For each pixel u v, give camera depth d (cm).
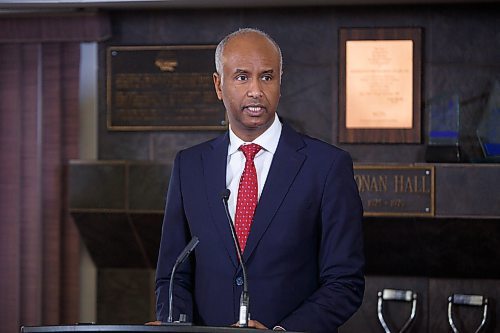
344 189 745
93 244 1570
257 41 719
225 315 729
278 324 701
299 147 760
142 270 1602
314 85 1543
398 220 1461
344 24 1534
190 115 1552
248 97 712
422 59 1520
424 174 1451
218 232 742
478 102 1514
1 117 1595
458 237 1471
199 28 1559
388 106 1520
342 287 721
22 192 1600
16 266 1600
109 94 1573
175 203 778
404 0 1478
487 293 1538
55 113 1585
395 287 1555
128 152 1585
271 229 733
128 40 1576
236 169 762
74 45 1577
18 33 1570
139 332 584
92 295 1617
